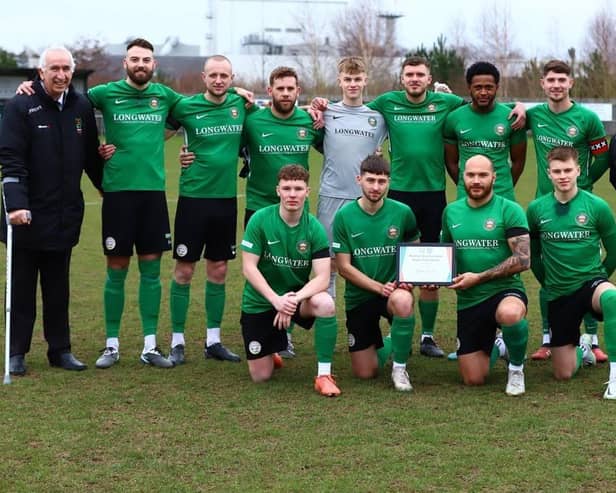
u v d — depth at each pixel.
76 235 6.47
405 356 5.97
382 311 6.22
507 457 4.60
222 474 4.40
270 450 4.73
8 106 6.20
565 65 6.86
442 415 5.33
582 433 4.98
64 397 5.72
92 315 8.36
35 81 6.35
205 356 6.93
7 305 6.09
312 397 5.77
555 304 6.16
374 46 51.84
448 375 6.41
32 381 6.12
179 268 6.88
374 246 6.23
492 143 7.00
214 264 6.90
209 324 6.94
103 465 4.53
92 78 55.53
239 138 6.91
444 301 9.02
